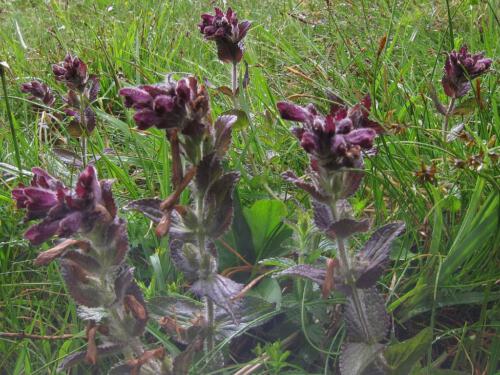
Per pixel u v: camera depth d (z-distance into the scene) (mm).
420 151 352
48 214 195
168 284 285
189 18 634
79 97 382
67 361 219
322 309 261
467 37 493
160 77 473
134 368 220
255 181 331
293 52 489
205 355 237
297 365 260
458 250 252
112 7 685
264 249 304
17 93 486
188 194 322
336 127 203
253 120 402
